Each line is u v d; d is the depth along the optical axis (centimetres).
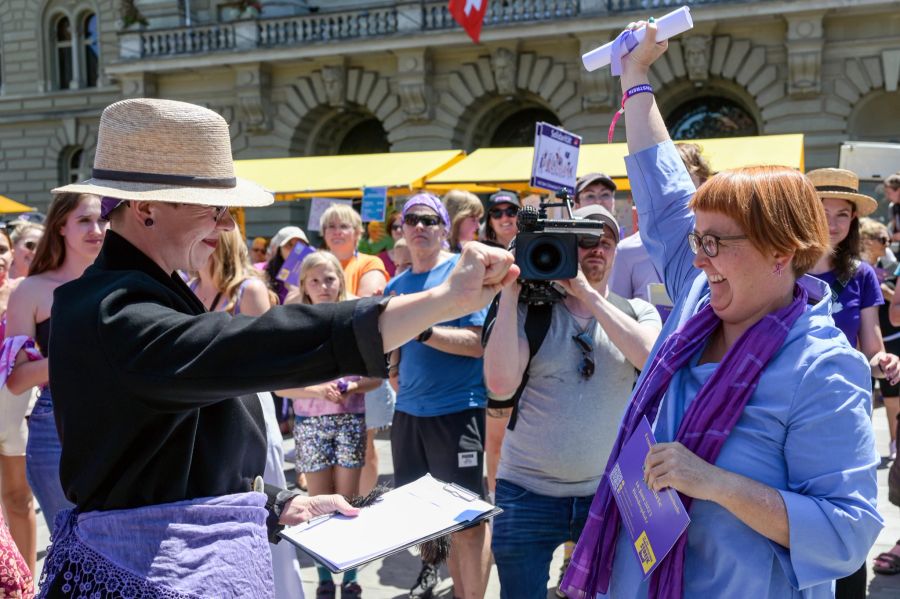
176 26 2098
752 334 177
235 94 2097
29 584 254
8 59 2477
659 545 174
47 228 363
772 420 172
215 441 179
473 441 394
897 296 473
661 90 1831
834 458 169
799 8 1622
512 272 150
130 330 156
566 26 1775
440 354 396
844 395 169
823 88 1688
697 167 389
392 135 2014
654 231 228
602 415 299
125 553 169
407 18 1925
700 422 176
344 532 196
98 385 159
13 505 405
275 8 2098
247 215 2114
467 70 1931
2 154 2492
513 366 285
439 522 196
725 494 167
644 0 1748
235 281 370
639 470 182
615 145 1008
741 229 174
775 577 174
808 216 176
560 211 274
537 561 299
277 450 310
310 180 1154
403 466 407
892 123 1688
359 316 146
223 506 177
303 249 646
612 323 282
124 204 180
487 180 1057
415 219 426
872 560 464
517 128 2067
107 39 2364
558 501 300
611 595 195
